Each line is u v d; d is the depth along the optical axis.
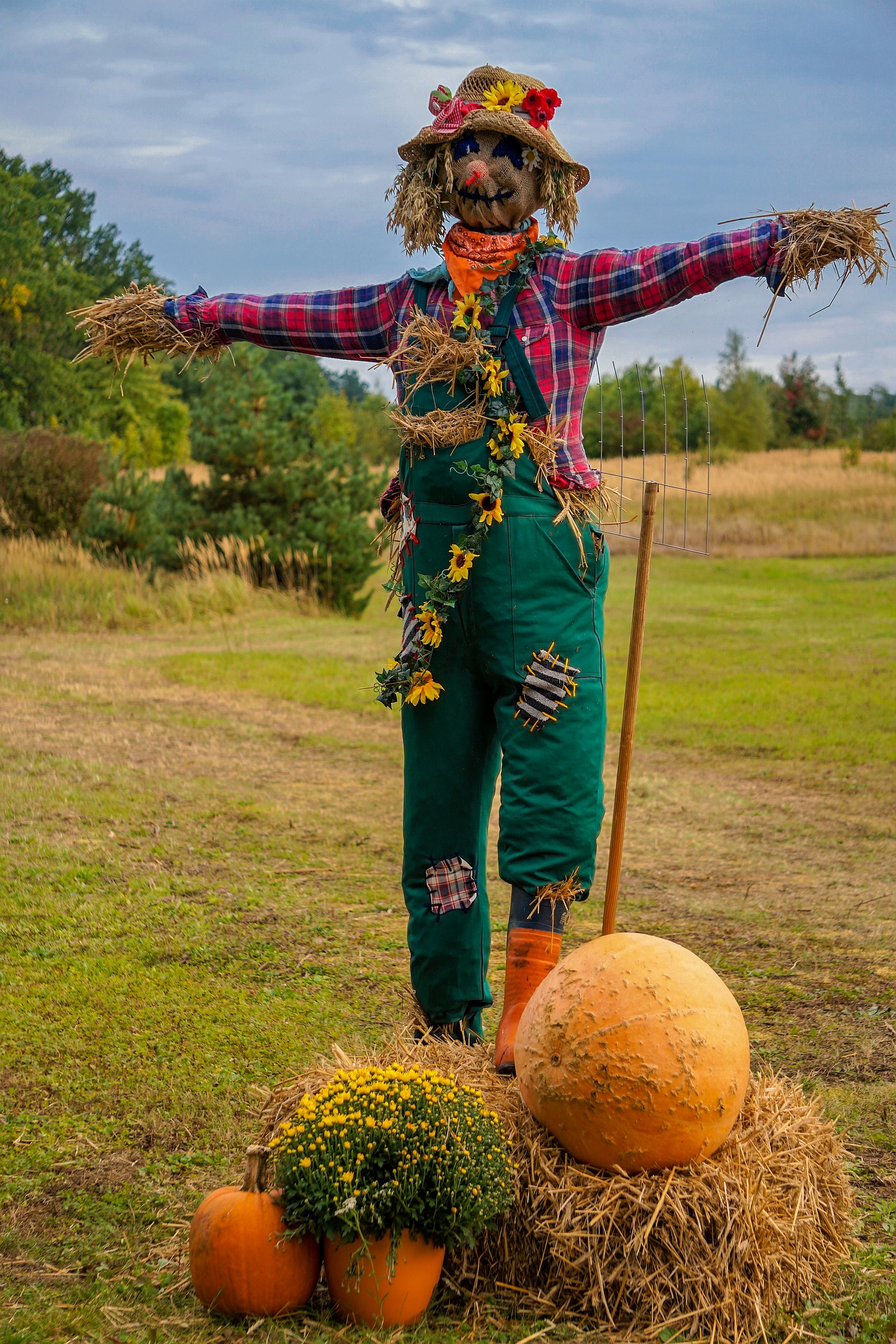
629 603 21.58
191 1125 3.97
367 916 6.28
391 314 4.05
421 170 4.00
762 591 23.36
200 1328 2.80
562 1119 3.02
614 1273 2.93
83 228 73.56
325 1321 2.85
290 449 20.72
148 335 4.17
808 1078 4.41
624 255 3.77
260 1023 4.83
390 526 4.26
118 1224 3.37
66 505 22.42
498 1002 5.21
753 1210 2.93
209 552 20.14
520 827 3.71
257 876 6.95
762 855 7.63
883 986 5.35
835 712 12.14
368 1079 3.02
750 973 5.52
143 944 5.75
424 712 3.90
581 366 3.85
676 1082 2.94
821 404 67.44
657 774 9.88
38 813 8.12
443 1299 3.03
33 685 12.91
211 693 12.95
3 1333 2.79
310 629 18.27
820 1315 3.02
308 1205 2.79
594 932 6.05
